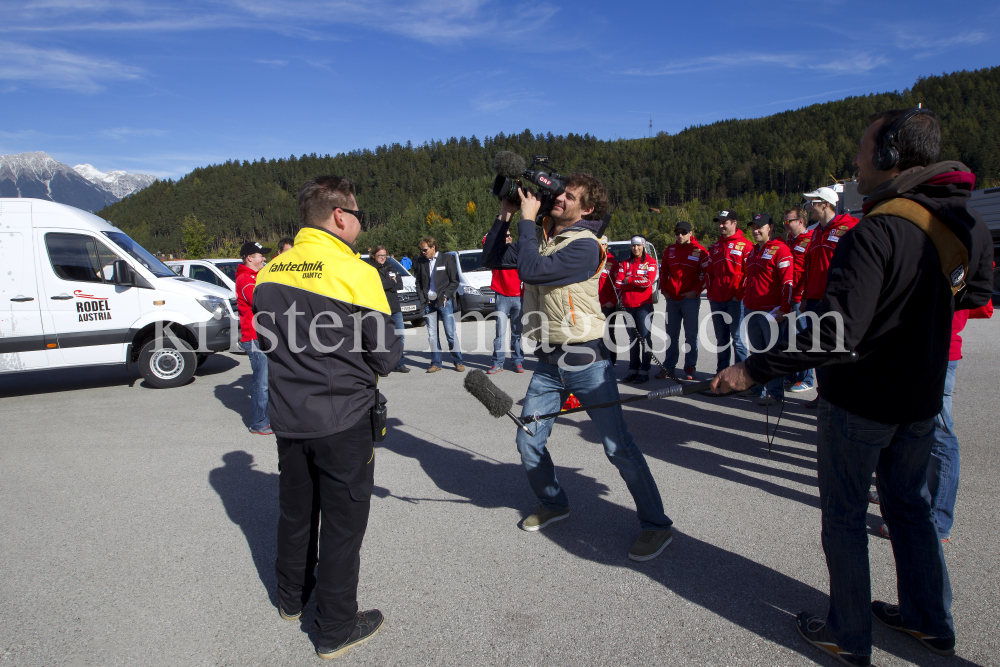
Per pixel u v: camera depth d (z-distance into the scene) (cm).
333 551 213
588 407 276
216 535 318
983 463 375
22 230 647
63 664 216
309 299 208
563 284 267
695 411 527
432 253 754
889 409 183
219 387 706
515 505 344
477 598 250
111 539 316
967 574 253
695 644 216
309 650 222
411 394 642
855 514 196
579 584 258
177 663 216
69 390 714
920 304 176
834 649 202
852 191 1126
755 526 306
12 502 368
